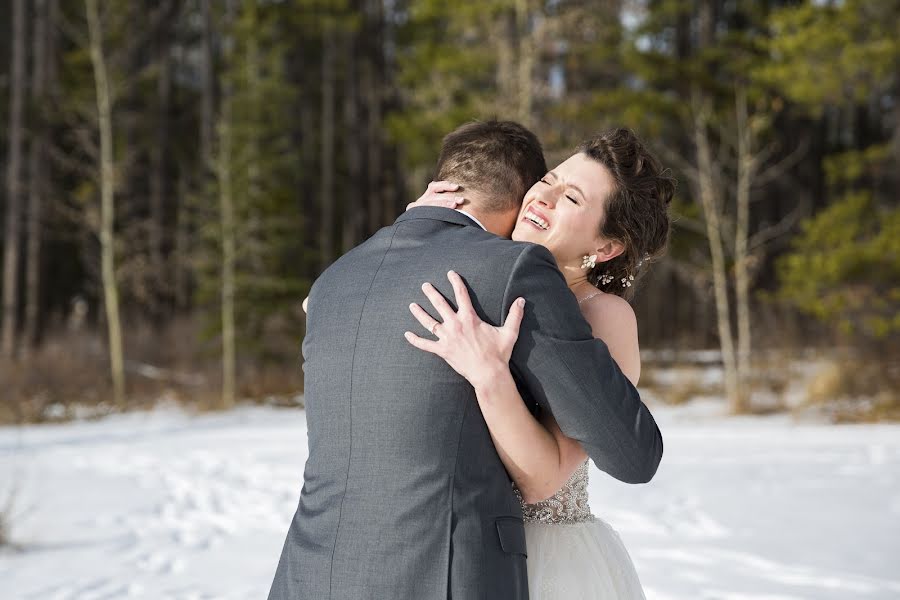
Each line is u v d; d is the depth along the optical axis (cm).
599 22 1597
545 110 1547
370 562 136
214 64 2681
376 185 2639
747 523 569
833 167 1491
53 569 480
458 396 141
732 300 1955
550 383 142
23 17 1933
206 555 509
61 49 2028
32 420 1343
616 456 143
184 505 657
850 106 1616
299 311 1836
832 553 493
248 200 1738
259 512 632
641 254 176
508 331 140
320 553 141
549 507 174
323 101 2975
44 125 1841
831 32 1331
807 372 1434
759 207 2691
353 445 142
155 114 2386
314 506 145
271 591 149
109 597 427
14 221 1889
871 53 1310
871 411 1198
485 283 143
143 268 1684
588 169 172
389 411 140
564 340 142
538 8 1542
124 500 678
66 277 2517
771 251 2475
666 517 589
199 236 1828
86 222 1681
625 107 1602
